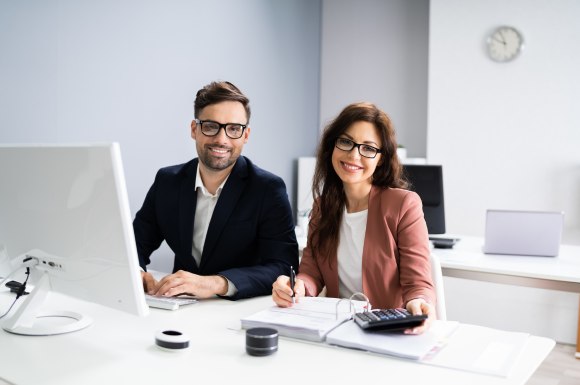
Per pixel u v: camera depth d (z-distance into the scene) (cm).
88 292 145
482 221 432
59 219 140
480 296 421
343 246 203
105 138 301
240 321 158
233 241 212
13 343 141
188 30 353
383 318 143
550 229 287
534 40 410
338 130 195
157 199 223
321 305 168
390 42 486
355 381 119
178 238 219
